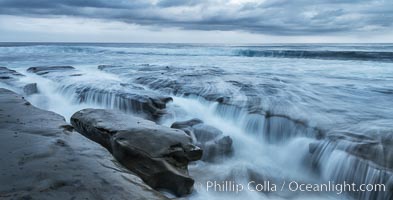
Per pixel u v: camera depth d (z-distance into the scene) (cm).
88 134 622
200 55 3431
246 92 1064
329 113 820
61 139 484
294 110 838
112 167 397
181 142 530
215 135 696
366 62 2269
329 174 597
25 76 1416
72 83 1205
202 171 616
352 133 645
